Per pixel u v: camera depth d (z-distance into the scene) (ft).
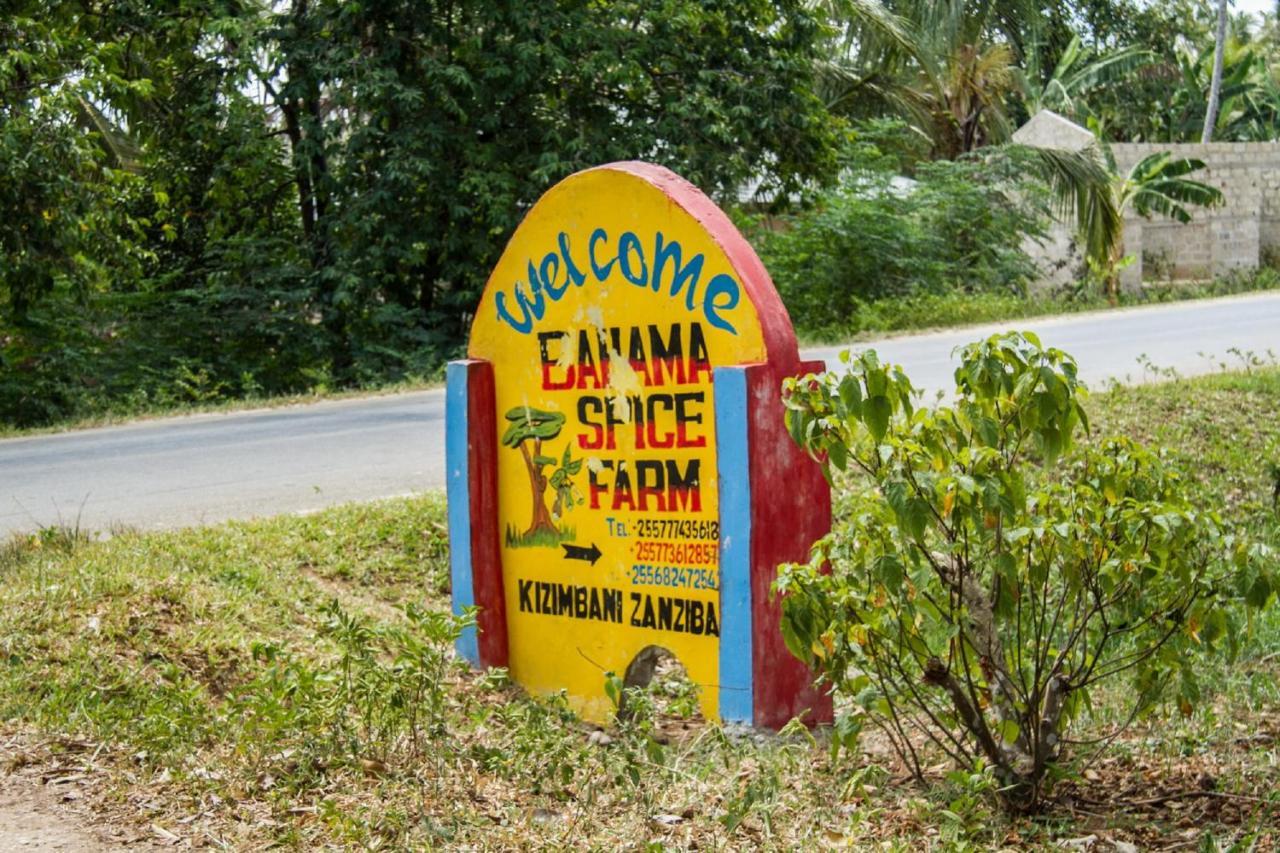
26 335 56.80
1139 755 16.33
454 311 64.28
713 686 18.20
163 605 20.77
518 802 14.96
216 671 18.89
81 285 52.13
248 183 62.23
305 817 14.19
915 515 12.96
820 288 73.72
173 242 66.44
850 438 13.64
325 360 61.52
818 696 17.97
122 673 18.03
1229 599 14.61
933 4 87.71
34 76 50.78
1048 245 88.94
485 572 20.80
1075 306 76.74
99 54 53.47
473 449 20.67
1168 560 13.52
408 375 56.39
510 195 58.29
